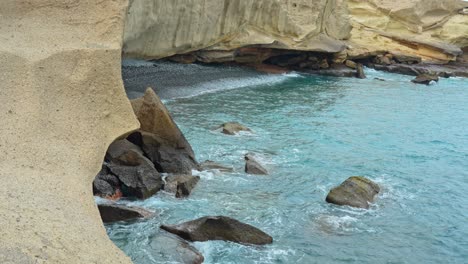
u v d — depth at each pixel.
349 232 15.20
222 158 20.39
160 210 15.34
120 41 17.84
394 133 26.80
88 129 14.65
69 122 14.49
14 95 14.48
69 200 11.51
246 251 13.49
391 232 15.40
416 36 56.12
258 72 42.47
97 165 13.85
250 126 25.83
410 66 49.56
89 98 15.45
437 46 52.47
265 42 40.56
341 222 15.75
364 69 49.91
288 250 13.81
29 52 15.83
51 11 18.20
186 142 18.97
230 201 16.50
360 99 35.72
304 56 45.28
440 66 51.81
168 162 17.88
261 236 14.02
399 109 33.19
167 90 31.48
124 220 14.43
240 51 41.06
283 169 19.86
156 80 32.59
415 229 15.75
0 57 15.26
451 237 15.41
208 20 35.84
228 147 21.89
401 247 14.60
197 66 38.47
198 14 34.62
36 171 12.31
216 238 13.84
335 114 30.27
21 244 9.23
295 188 18.08
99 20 18.09
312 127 26.72
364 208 16.80
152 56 32.62
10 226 9.65
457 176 20.62
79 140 14.15
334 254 13.89
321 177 19.31
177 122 25.20
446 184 19.66
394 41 54.25
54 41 16.94
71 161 13.26
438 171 21.11
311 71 45.78
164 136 18.41
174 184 16.72
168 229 13.80
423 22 56.81
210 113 27.75
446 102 36.47
